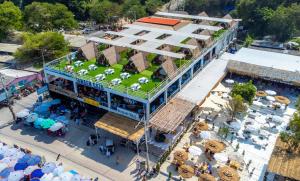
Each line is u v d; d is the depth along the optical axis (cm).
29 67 7656
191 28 7888
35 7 10388
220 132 5453
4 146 4922
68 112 6088
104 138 5462
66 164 4878
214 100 5941
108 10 11588
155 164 4825
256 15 10169
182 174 4431
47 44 8006
